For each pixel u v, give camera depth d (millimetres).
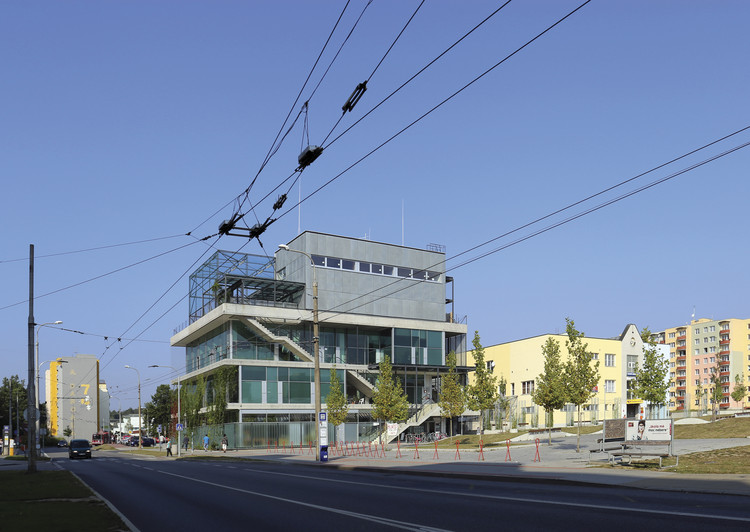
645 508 11859
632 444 21078
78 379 149750
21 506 15273
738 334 141250
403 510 12977
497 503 13547
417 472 24031
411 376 66875
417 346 67688
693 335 148500
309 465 32844
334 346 65125
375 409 51531
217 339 64375
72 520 12359
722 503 12305
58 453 81000
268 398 60781
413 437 60500
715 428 36281
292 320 62000
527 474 19781
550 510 12102
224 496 17203
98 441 121500
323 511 13242
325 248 65250
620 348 70375
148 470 32688
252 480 22688
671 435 20016
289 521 11938
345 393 64125
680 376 150000
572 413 59750
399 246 70000
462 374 70312
